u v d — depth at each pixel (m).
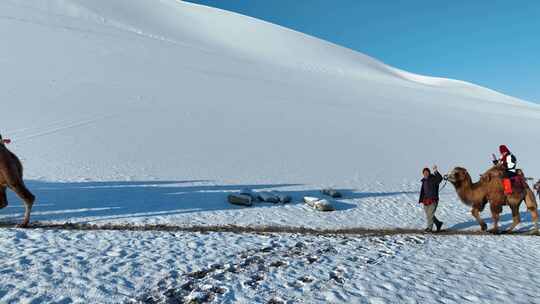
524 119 50.50
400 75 105.94
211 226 10.30
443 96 64.50
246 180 16.14
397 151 25.08
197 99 32.81
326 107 37.97
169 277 6.59
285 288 6.36
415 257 8.29
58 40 43.03
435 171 11.45
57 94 27.64
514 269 7.65
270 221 11.19
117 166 16.30
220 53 63.47
